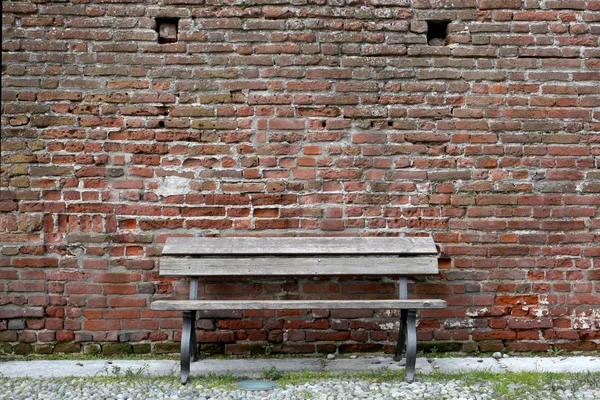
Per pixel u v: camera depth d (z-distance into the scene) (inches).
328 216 171.5
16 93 169.6
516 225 171.8
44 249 167.9
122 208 169.5
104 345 167.6
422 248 160.6
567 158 172.9
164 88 172.1
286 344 169.2
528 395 131.8
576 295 170.6
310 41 173.9
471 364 159.8
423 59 174.4
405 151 172.9
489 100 173.9
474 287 170.9
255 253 159.2
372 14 175.2
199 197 170.7
